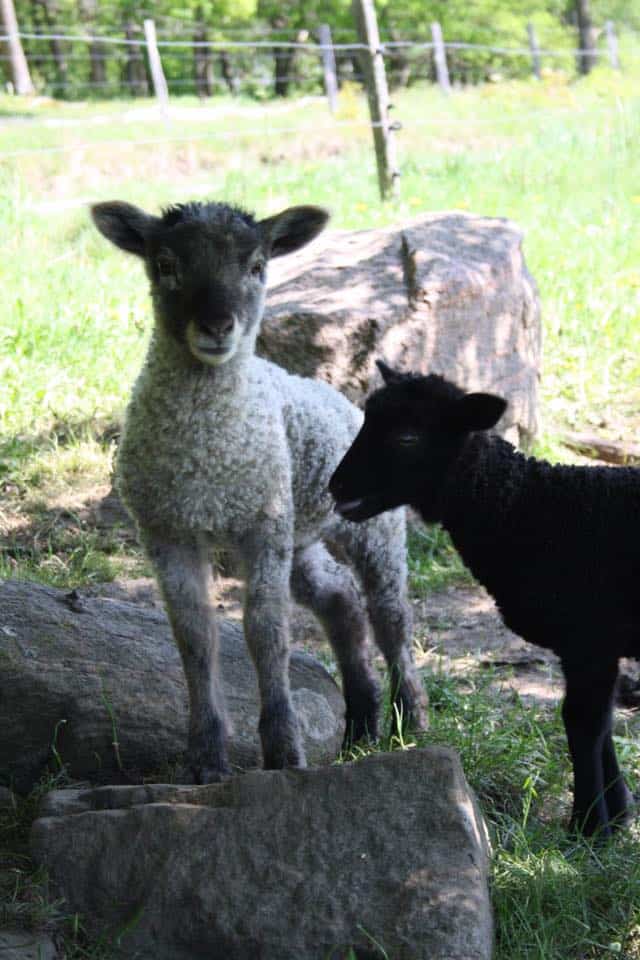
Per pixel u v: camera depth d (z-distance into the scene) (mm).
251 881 4262
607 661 5098
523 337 8883
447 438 5195
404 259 8461
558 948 4383
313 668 5707
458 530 5344
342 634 5770
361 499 5273
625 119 21766
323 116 27547
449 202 15742
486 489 5230
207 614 5000
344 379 7711
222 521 4969
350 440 5746
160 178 19344
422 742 5652
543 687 6469
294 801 4414
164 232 5074
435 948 4023
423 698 5969
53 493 8133
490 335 8477
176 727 5141
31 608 5312
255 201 16375
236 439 4895
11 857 4621
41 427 8883
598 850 4977
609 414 9812
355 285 8164
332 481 5281
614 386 10289
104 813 4457
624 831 5176
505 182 17281
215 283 4895
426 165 19703
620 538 5051
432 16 41812
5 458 8414
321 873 4246
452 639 7012
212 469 4887
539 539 5156
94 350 9984
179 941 4234
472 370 8320
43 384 9398
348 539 5883
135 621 5516
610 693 5156
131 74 42938
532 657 6789
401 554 5965
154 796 4570
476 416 5102
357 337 7695
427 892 4148
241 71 48125
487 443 5301
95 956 4199
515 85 33625
